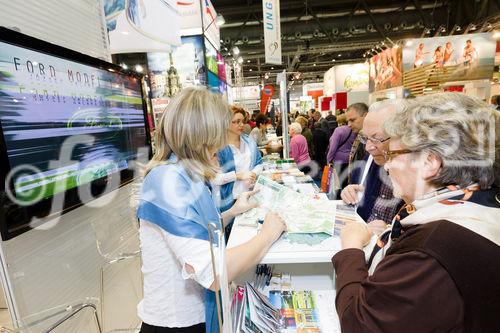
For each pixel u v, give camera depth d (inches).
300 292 39.4
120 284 73.8
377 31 397.1
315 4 349.1
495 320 17.3
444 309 17.3
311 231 37.7
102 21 75.0
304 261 32.5
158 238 31.0
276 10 164.9
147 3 75.4
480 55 264.1
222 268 24.6
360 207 51.3
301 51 468.1
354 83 465.7
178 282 32.1
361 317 20.6
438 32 355.3
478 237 17.9
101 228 64.6
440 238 18.3
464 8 351.9
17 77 39.9
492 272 17.1
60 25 58.8
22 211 39.9
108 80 62.9
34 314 43.2
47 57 45.6
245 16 402.3
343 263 26.9
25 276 45.2
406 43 281.4
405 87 282.7
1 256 40.7
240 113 90.6
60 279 52.7
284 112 142.8
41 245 48.6
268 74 673.6
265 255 32.9
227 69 272.4
